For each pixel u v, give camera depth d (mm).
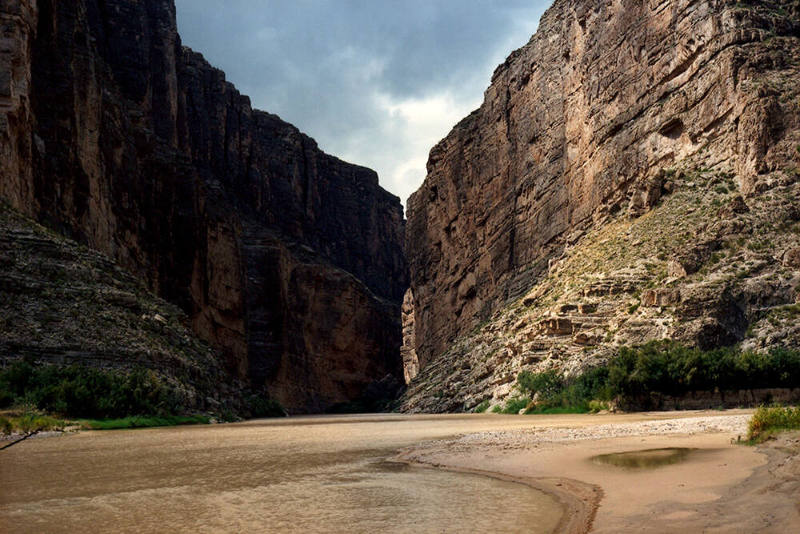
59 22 72812
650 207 70688
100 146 76500
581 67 88938
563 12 97625
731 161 64000
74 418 42938
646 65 76250
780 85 61438
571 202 88062
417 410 84562
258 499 15617
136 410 47469
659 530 10484
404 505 14469
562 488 15445
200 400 58875
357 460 23266
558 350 59062
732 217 58281
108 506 15016
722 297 51375
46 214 64500
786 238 54750
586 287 63344
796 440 18250
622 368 47344
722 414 37250
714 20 67688
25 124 61406
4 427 35094
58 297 53250
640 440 24094
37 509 14766
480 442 27172
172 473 20141
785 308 49500
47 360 47125
